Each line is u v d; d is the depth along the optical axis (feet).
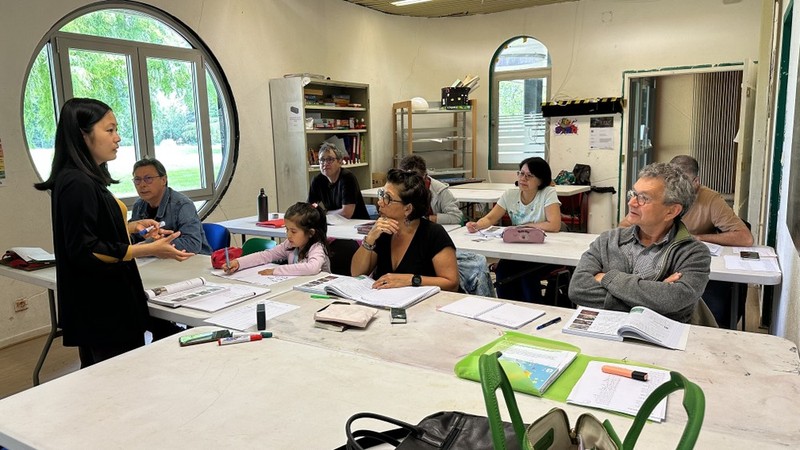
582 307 6.27
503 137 25.04
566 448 2.91
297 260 8.85
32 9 12.34
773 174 11.41
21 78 12.23
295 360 4.89
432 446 3.28
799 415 3.74
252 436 3.60
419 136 24.84
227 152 17.74
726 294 8.77
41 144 13.12
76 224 6.11
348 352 5.09
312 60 20.40
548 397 4.09
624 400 3.98
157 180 9.96
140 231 7.79
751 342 5.11
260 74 18.43
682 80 26.25
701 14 19.97
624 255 6.75
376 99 23.36
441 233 7.97
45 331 12.89
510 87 24.52
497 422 2.56
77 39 13.39
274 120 18.97
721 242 9.78
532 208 12.25
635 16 21.18
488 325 5.78
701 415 2.33
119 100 14.71
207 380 4.48
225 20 17.06
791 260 7.00
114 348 6.67
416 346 5.22
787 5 9.96
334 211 15.08
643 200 6.30
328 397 4.15
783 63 10.81
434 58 24.82
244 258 8.71
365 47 22.62
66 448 3.51
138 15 14.93
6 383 10.29
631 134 22.18
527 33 23.39
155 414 3.92
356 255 8.34
